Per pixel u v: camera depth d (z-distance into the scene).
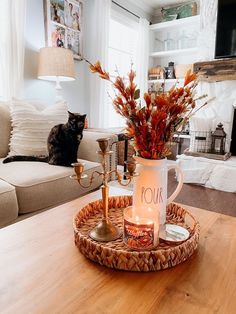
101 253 0.64
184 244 0.67
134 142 0.76
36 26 2.48
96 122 3.19
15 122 1.83
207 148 2.95
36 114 1.86
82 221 0.88
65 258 0.68
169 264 0.65
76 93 3.07
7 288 0.56
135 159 0.80
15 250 0.71
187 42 3.90
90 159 1.88
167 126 0.71
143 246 0.69
